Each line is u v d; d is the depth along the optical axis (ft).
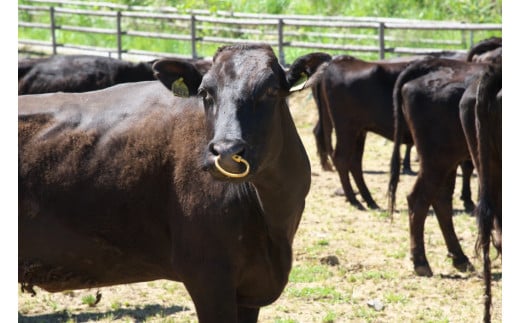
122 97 16.63
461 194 37.37
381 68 36.09
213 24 72.64
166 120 15.81
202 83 14.58
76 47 72.59
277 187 15.26
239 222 15.21
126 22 77.36
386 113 35.65
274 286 16.25
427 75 26.96
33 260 16.10
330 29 68.03
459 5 67.72
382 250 29.07
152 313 22.57
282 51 60.39
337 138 36.96
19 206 15.80
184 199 15.25
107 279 16.49
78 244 15.93
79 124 16.16
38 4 85.87
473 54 36.52
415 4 70.28
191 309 23.00
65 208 15.76
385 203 36.88
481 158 20.75
